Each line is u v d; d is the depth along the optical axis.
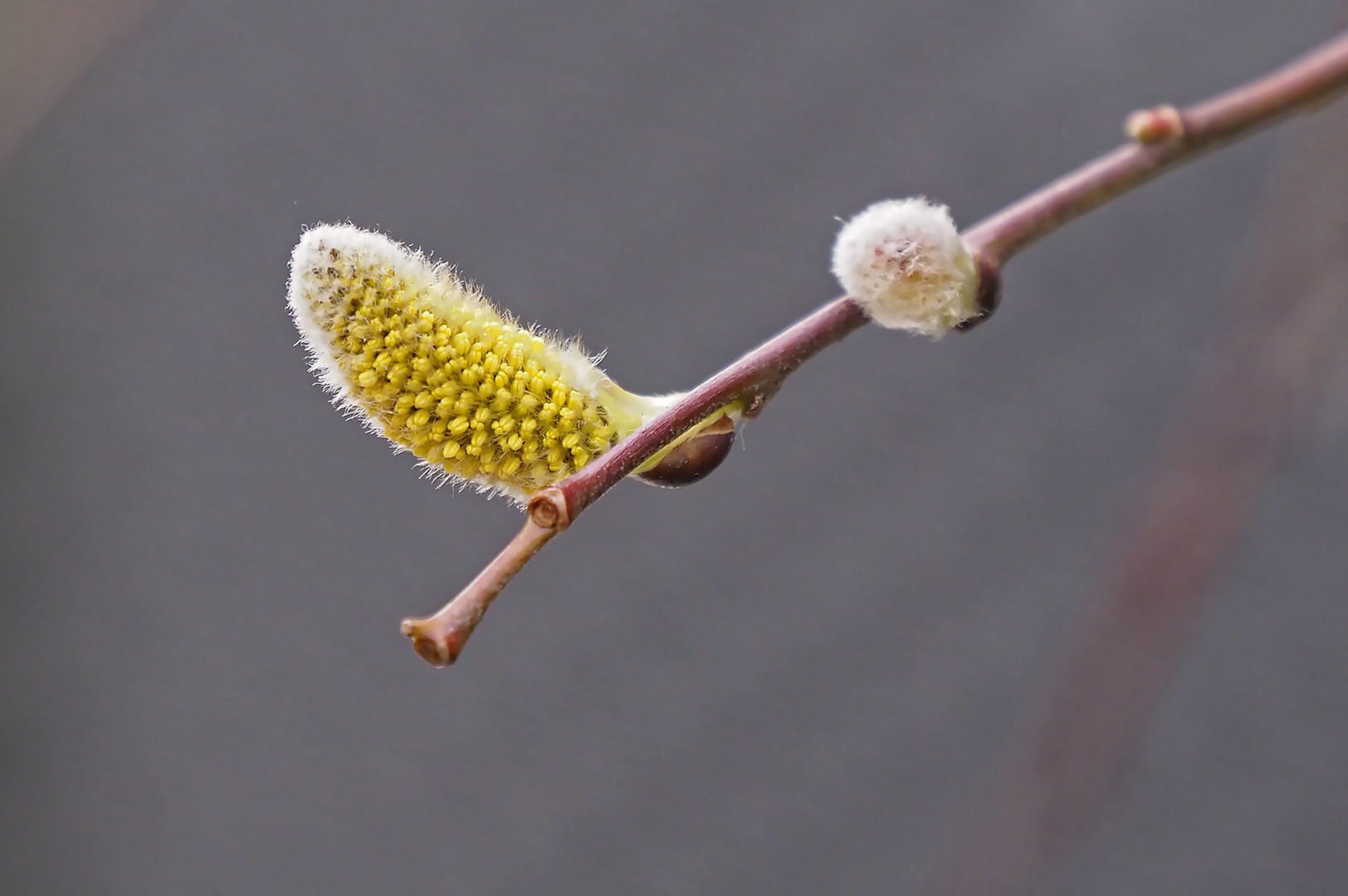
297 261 0.42
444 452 0.42
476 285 0.42
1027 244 0.43
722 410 0.42
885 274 0.42
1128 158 0.43
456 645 0.41
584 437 0.42
